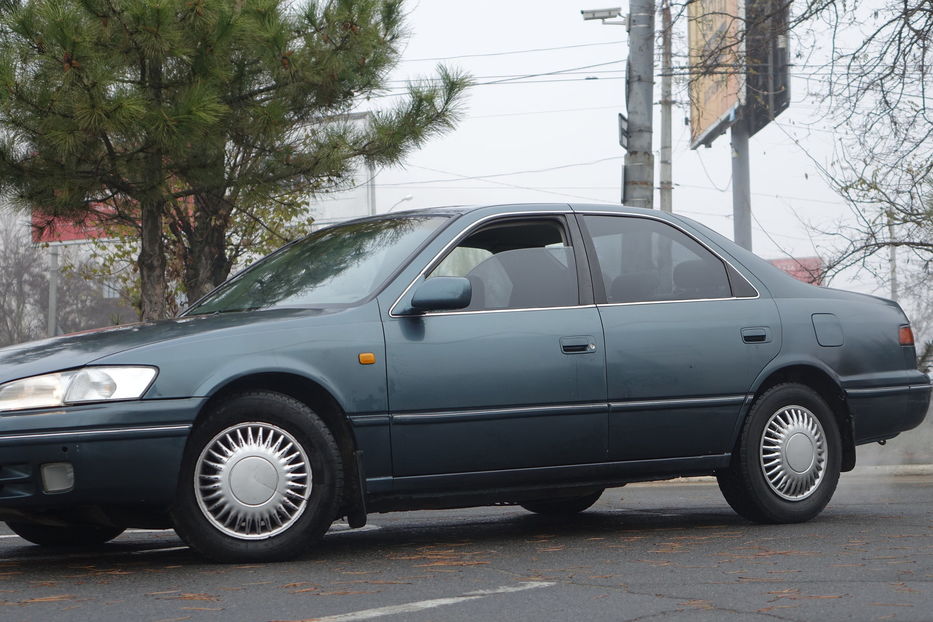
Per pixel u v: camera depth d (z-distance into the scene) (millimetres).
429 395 6621
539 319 7008
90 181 13055
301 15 13641
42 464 5812
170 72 12852
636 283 7453
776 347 7719
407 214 7562
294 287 7117
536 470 6957
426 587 5430
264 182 13828
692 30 17406
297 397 6512
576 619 4641
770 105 16609
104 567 6363
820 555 6316
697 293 7648
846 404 7996
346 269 7086
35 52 11641
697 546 6824
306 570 6004
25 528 7508
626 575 5738
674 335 7375
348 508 6578
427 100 13969
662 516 8891
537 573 5836
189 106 12211
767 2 15906
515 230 7293
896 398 8211
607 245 7484
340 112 14312
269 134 13258
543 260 7234
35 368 5984
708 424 7449
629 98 17031
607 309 7254
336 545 7242
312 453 6328
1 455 5742
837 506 9375
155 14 11859
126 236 22281
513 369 6844
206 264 16641
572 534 7703
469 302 6715
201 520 6160
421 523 8961
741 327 7629
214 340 6230
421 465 6629
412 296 6648
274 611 4852
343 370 6430
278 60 13180
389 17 13914
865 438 8133
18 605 5113
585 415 7035
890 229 15852
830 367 7914
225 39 12578
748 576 5637
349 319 6547
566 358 7000
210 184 13656
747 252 8008
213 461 6191
